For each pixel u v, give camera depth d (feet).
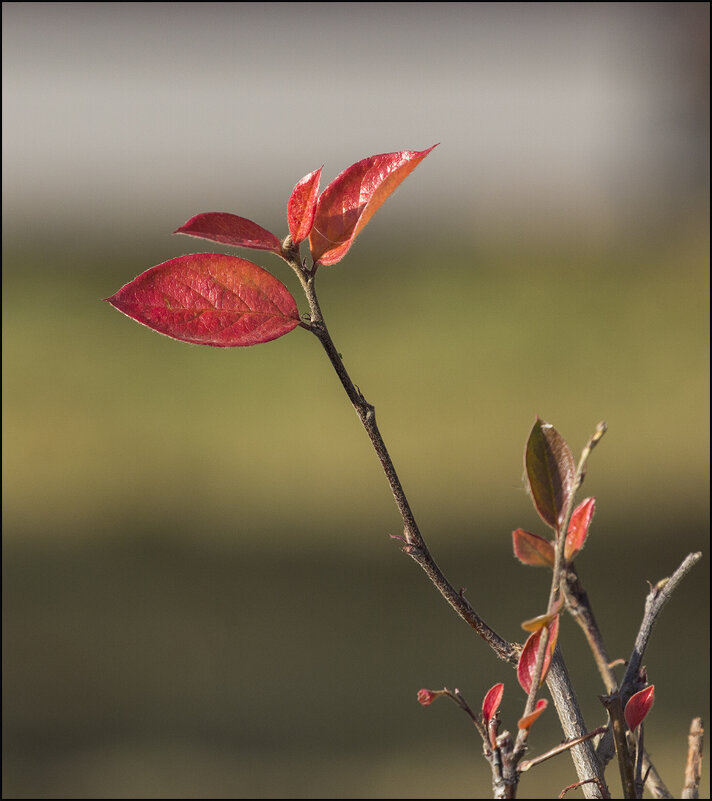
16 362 59.72
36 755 22.12
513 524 36.22
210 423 50.49
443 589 4.72
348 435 48.19
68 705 24.39
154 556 35.22
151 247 88.58
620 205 96.02
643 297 67.67
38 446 48.29
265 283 4.53
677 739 20.51
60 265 80.74
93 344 62.75
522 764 4.41
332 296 72.43
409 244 88.02
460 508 38.45
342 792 19.76
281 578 32.42
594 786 4.96
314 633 27.96
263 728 22.77
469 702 23.39
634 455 43.60
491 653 26.11
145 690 25.27
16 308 69.67
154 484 43.34
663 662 24.47
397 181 4.56
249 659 26.43
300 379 56.49
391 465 4.57
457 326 64.75
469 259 80.94
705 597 28.84
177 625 28.94
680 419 47.93
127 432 49.67
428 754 21.07
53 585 32.60
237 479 43.62
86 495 42.42
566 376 55.42
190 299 4.49
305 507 39.83
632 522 35.70
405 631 27.66
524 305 68.13
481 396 52.49
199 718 23.47
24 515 40.40
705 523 35.12
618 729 4.60
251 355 60.54
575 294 70.03
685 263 76.95
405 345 61.36
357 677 25.05
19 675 26.32
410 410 50.98
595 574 30.86
